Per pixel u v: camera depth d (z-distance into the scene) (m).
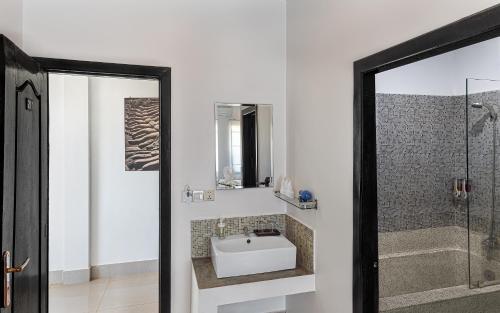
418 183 2.70
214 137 2.38
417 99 2.69
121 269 3.47
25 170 1.68
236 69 2.42
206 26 2.34
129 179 3.46
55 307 2.83
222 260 2.01
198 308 1.89
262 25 2.47
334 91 1.79
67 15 2.06
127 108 3.42
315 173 2.03
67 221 3.25
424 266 2.64
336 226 1.78
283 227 2.55
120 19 2.16
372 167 1.55
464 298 2.44
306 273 2.08
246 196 2.47
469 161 2.66
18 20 1.93
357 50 1.58
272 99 2.51
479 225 2.60
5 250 1.39
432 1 1.14
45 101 2.06
